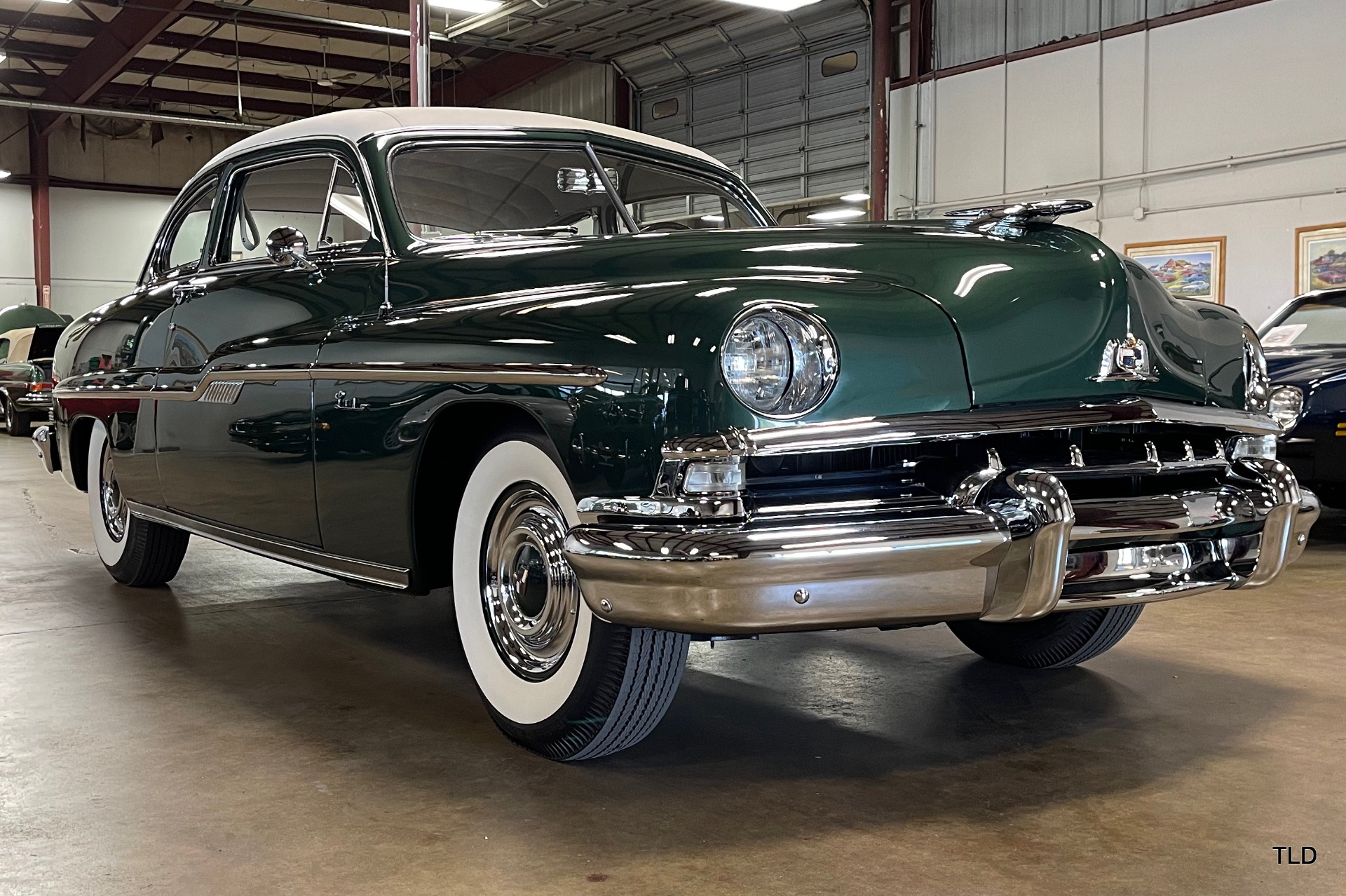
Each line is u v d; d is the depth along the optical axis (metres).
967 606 2.13
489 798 2.25
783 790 2.29
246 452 3.21
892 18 15.91
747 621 1.98
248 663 3.30
